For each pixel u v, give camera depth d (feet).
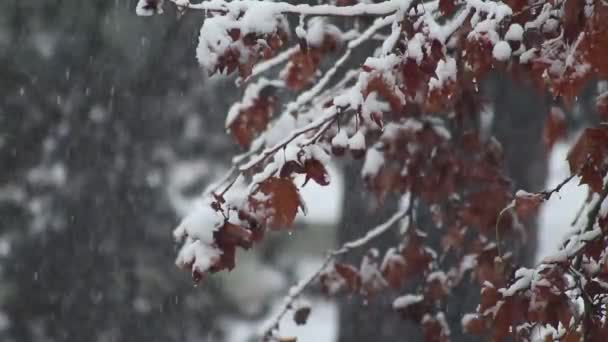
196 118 80.94
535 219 63.98
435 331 36.24
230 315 91.45
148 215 80.59
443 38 23.53
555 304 24.49
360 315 57.41
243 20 24.47
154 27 75.72
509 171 64.59
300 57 31.76
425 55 23.53
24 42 78.95
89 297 78.84
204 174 82.33
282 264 99.04
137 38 76.59
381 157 34.50
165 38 61.11
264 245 97.76
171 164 81.51
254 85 34.32
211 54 24.61
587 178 25.02
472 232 40.60
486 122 44.21
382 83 23.81
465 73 31.55
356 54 39.14
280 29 25.14
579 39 22.85
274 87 34.14
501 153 35.73
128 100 78.18
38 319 78.95
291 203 24.88
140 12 24.86
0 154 78.89
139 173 80.23
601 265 24.82
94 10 78.18
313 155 25.00
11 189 79.56
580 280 24.86
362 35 29.73
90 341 78.59
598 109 26.91
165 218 81.00
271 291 96.43
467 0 24.47
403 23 24.07
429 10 25.53
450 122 37.27
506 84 63.77
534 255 64.23
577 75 22.86
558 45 24.44
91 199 79.36
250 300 94.17
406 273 35.94
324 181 24.91
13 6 78.64
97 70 78.13
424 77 23.72
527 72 28.30
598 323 24.71
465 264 36.81
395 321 56.34
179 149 81.20
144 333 79.41
